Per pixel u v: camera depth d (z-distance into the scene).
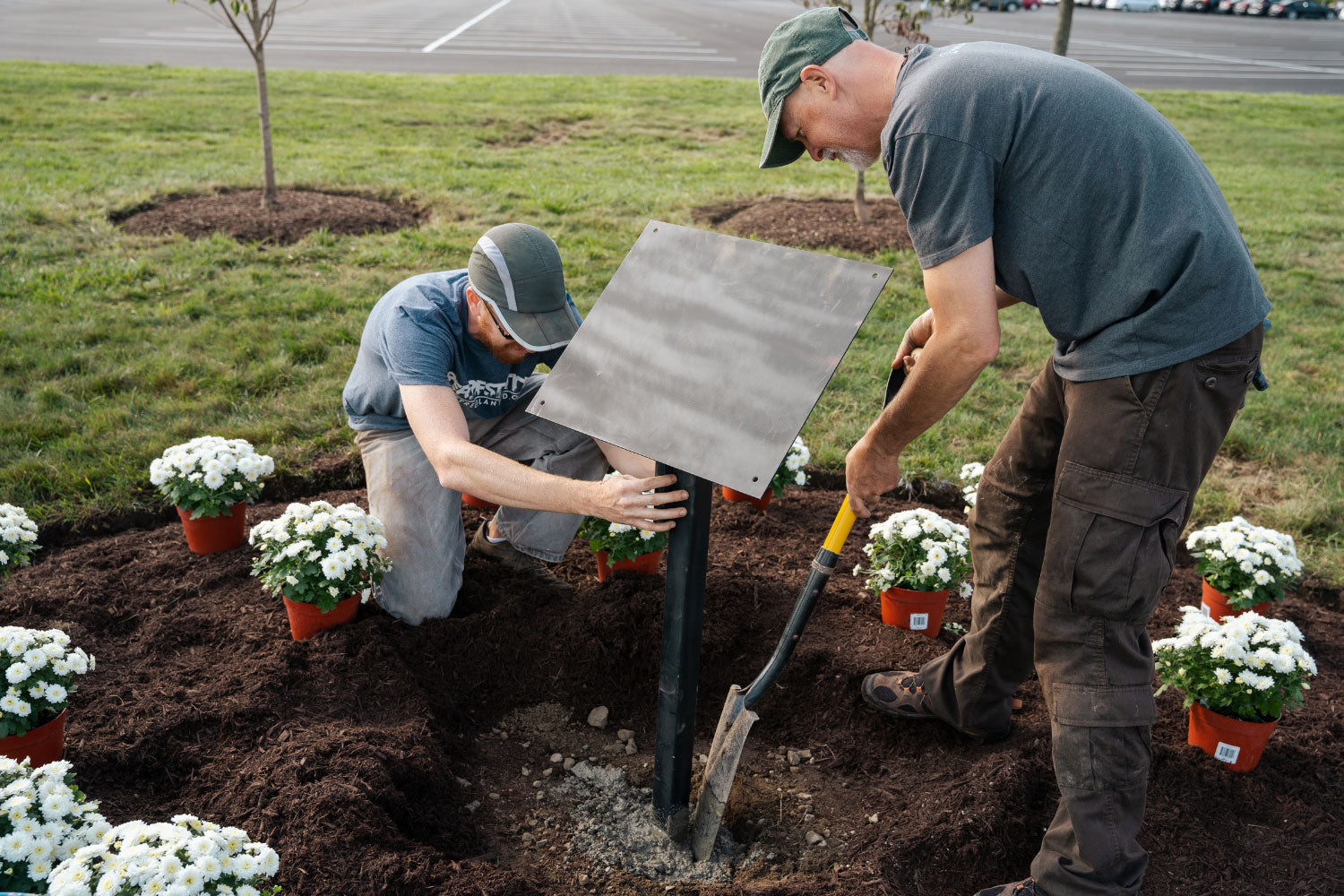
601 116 11.45
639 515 1.94
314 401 4.33
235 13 6.51
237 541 3.29
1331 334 5.77
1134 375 1.79
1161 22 33.00
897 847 2.15
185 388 4.38
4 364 4.48
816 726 2.71
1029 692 2.80
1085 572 1.86
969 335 1.79
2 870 1.72
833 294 1.79
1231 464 4.26
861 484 2.10
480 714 2.73
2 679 2.11
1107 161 1.72
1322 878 2.18
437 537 2.83
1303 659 2.38
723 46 19.92
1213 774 2.44
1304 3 36.94
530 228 2.47
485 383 2.86
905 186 1.80
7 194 6.96
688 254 2.03
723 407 1.80
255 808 2.10
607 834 2.31
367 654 2.64
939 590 2.91
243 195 7.28
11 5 22.83
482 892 1.97
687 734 2.16
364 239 6.57
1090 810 1.87
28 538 2.97
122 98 11.16
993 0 33.47
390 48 17.59
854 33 1.94
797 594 3.17
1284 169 10.51
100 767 2.23
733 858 2.28
